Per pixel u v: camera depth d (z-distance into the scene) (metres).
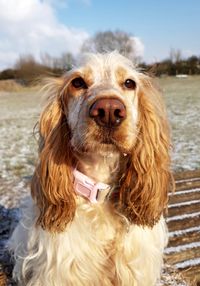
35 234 0.31
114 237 0.29
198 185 0.61
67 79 0.29
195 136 1.16
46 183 0.29
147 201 0.30
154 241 0.31
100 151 0.26
